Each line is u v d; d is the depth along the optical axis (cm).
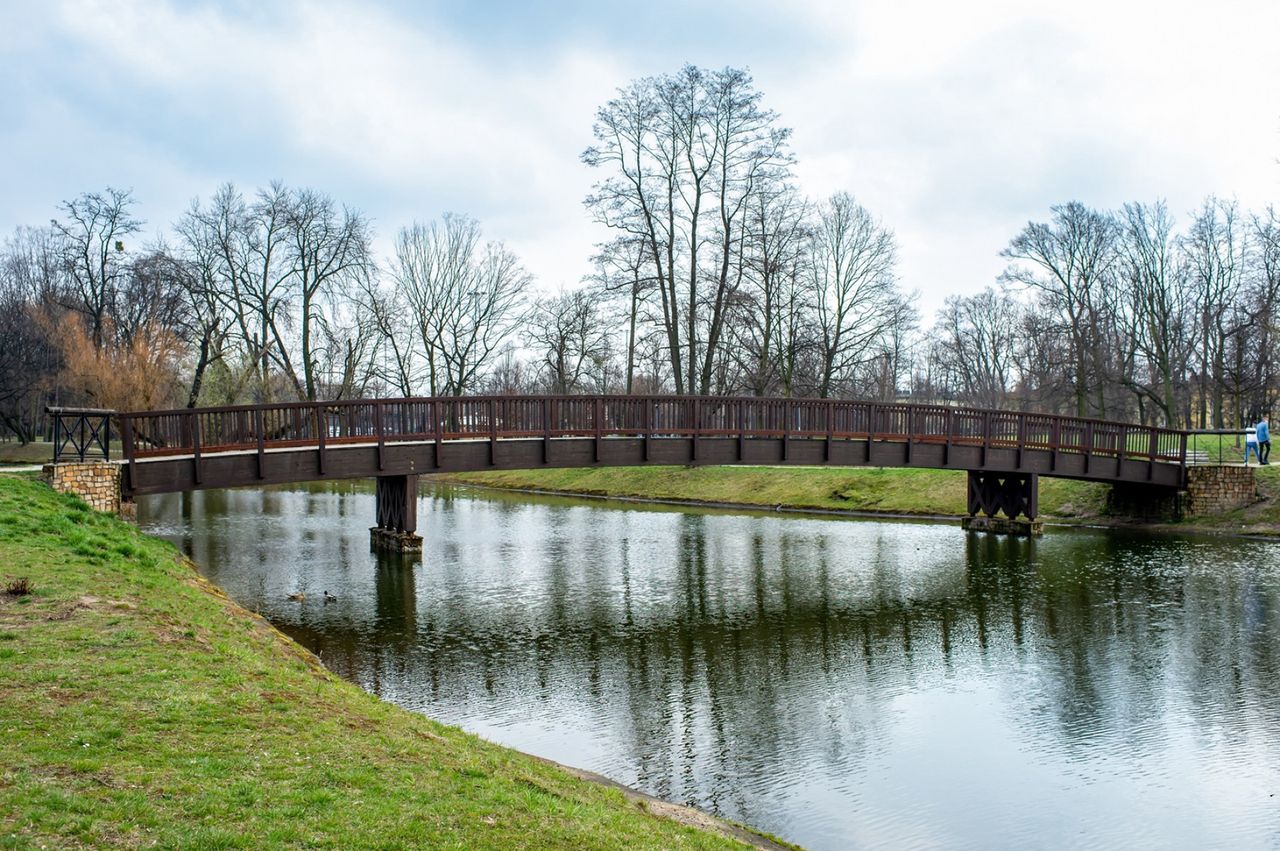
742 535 3409
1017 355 7781
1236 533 3303
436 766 780
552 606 2123
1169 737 1329
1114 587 2388
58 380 4975
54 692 786
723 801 1080
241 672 951
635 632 1898
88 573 1291
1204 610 2114
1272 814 1085
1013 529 3403
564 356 5778
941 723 1377
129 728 724
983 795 1127
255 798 621
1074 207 5294
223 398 5162
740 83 4159
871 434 3080
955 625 1981
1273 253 4969
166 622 1108
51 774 611
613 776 1140
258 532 3319
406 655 1680
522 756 1009
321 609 2034
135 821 559
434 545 3083
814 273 5078
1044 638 1875
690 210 4362
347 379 5034
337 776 692
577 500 4947
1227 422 6619
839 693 1514
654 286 4347
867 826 1031
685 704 1443
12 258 6919
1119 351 5828
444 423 2608
